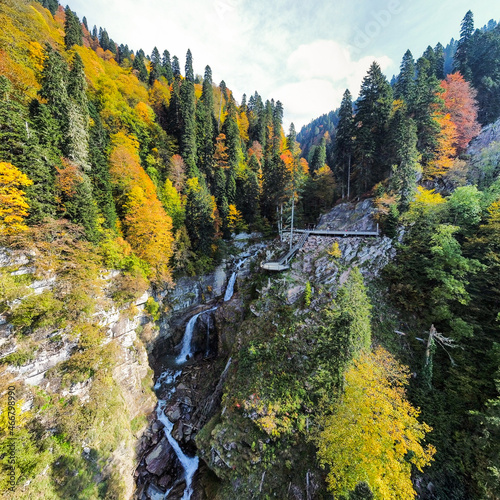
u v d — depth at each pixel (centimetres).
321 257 3297
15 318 1852
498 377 1695
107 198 3056
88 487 1814
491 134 3772
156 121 5747
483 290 2159
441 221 2747
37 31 3666
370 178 4288
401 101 4581
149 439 2422
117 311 2688
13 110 2206
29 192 2130
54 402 1909
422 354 2164
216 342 3762
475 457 1523
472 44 4988
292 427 1961
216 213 5231
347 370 1725
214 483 1969
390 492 1250
